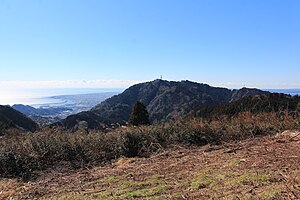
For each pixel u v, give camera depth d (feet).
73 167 26.86
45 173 25.38
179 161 25.02
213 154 26.22
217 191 15.52
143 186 18.67
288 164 19.19
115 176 22.12
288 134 32.94
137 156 29.96
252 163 20.68
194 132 33.42
